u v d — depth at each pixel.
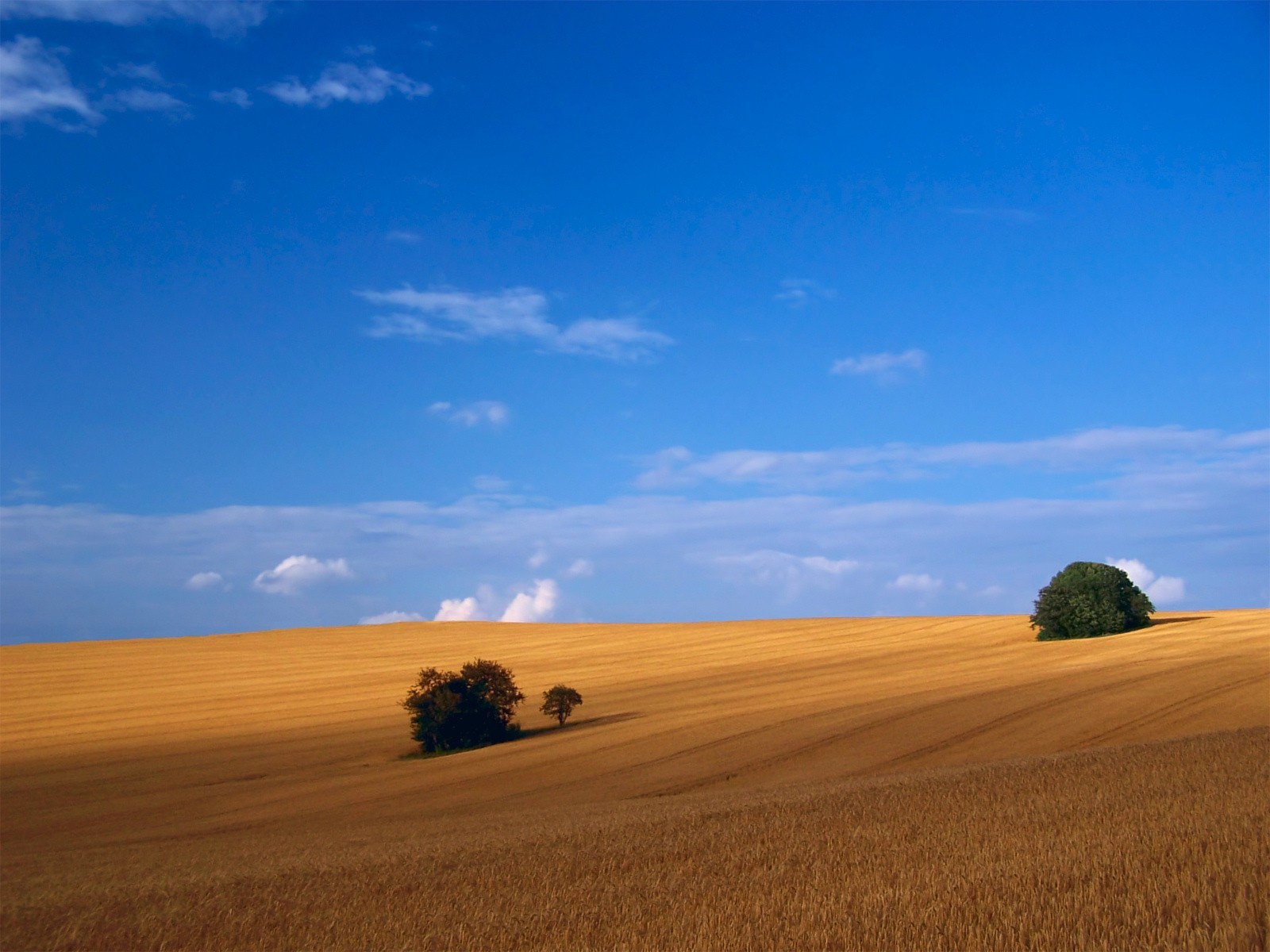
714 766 36.06
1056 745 35.03
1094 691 44.97
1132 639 67.25
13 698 69.38
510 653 89.81
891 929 7.96
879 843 13.08
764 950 7.81
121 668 83.44
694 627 103.06
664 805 23.89
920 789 19.72
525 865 13.69
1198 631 67.38
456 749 47.34
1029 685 48.53
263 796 37.31
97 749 50.84
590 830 17.97
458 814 29.25
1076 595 72.88
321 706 64.25
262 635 106.88
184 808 35.62
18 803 38.19
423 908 10.89
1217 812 12.98
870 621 100.75
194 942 10.17
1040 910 8.11
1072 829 12.60
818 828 15.20
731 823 16.98
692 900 9.99
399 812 31.86
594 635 100.38
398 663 85.00
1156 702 41.25
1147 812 13.51
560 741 45.62
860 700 49.12
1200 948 6.89
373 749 48.69
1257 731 27.48
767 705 50.34
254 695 69.69
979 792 18.22
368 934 9.81
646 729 46.12
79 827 33.22
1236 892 8.20
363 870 14.55
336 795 36.41
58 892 14.43
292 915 11.12
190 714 62.03
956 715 41.75
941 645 77.94
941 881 9.64
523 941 8.93
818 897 9.43
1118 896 8.36
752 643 88.12
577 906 10.22
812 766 34.84
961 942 7.48
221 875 15.38
